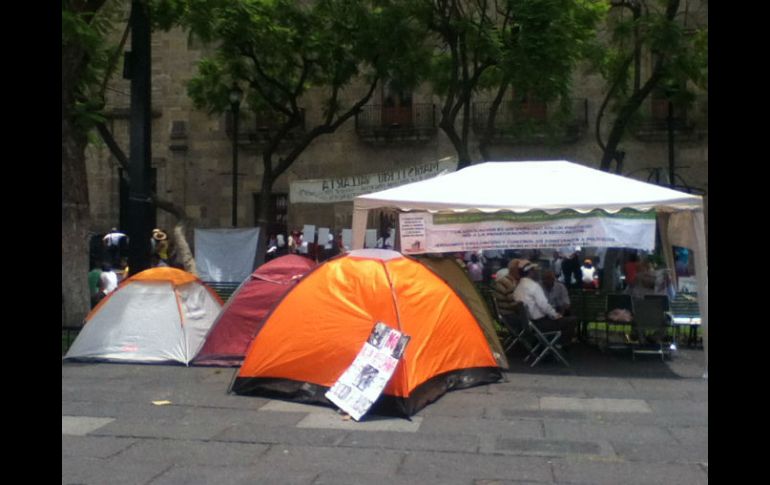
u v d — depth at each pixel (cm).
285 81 1816
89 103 1254
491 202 1022
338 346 831
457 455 645
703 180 2305
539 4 1391
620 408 817
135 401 842
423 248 1041
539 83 1478
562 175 1105
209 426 739
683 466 613
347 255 895
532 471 600
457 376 909
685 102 1761
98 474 591
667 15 1553
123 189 2530
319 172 2456
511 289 1099
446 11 1588
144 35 1290
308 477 585
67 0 1171
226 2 1519
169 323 1074
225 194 2517
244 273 1677
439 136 2388
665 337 1200
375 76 1709
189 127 2536
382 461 627
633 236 1000
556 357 1065
